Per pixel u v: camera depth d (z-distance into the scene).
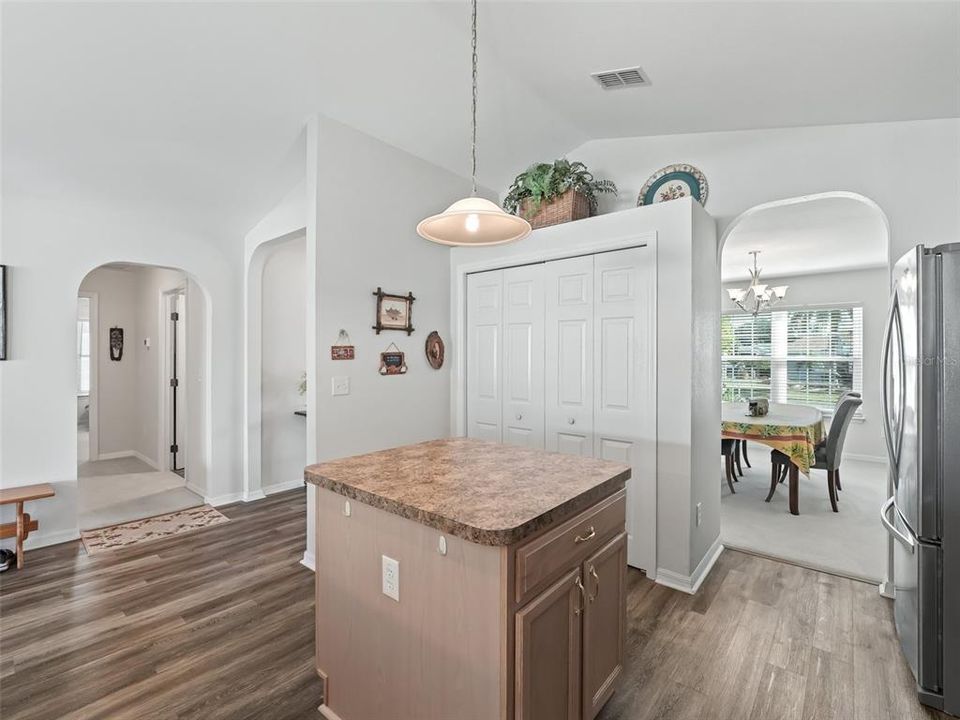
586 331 3.04
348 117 2.89
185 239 3.80
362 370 3.07
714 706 1.76
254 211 3.78
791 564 2.94
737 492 4.48
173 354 5.04
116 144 2.73
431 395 3.58
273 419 4.41
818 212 3.77
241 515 3.79
